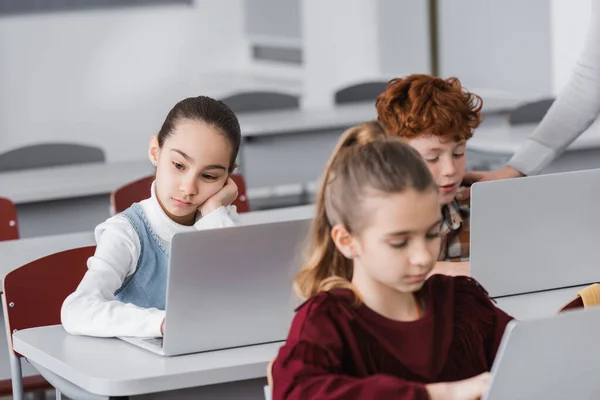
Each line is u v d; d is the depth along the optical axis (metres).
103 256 2.37
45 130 8.42
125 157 8.68
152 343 2.16
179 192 2.38
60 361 2.09
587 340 1.58
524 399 1.61
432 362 1.72
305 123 5.67
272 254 2.09
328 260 1.77
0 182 4.50
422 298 1.77
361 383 1.60
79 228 4.53
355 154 1.68
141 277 2.42
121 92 8.63
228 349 2.12
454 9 7.63
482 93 7.40
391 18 8.29
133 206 2.46
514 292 2.40
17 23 8.25
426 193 1.65
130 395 2.02
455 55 7.69
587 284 2.47
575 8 6.47
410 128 2.43
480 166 5.25
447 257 2.73
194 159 2.36
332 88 8.54
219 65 8.94
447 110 2.41
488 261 2.36
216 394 2.11
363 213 1.65
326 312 1.68
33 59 8.33
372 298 1.71
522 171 3.14
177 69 8.80
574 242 2.43
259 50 9.04
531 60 6.90
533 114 5.45
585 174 2.38
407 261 1.65
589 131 5.00
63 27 8.38
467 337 1.78
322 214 1.76
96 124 8.57
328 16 8.48
